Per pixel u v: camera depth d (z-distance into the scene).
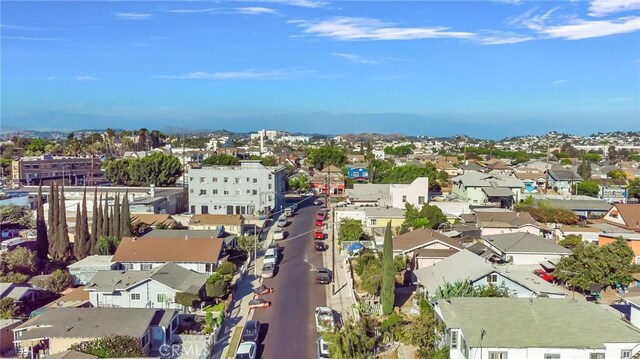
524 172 126.81
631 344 28.20
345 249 62.91
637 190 102.19
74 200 82.75
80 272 51.12
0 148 194.88
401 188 82.81
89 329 33.84
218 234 62.78
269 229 78.25
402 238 55.84
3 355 34.12
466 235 64.19
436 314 33.94
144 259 52.41
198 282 45.94
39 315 36.94
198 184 89.12
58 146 184.62
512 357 28.03
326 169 155.25
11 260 50.31
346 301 45.94
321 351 33.62
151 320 35.72
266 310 43.81
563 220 72.62
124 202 62.56
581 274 44.97
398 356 33.44
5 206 76.94
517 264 53.25
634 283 45.81
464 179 95.25
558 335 28.64
